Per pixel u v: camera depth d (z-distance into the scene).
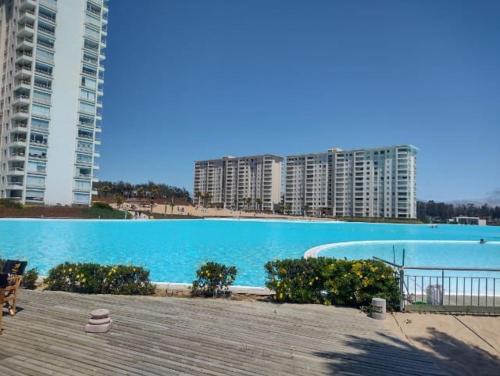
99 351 5.86
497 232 60.59
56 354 5.70
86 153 69.19
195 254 25.31
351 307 9.17
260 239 36.53
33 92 62.47
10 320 7.32
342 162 151.75
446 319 8.35
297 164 165.75
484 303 9.68
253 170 175.25
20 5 63.50
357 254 27.47
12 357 5.54
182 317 7.89
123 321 7.47
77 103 67.88
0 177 64.88
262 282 16.62
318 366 5.56
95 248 27.00
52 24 64.75
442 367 5.74
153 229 43.88
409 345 6.65
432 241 36.28
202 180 196.38
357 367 5.59
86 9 69.38
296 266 9.71
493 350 6.55
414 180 137.88
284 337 6.81
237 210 148.62
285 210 156.62
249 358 5.77
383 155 141.62
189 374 5.14
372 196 143.25
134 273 10.37
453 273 18.36
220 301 9.47
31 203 60.25
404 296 9.28
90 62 69.88
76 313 7.93
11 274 8.37
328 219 113.50
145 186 151.38
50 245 27.97
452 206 178.88
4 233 34.38
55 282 10.45
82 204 67.56
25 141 61.81
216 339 6.59
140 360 5.57
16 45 63.50
